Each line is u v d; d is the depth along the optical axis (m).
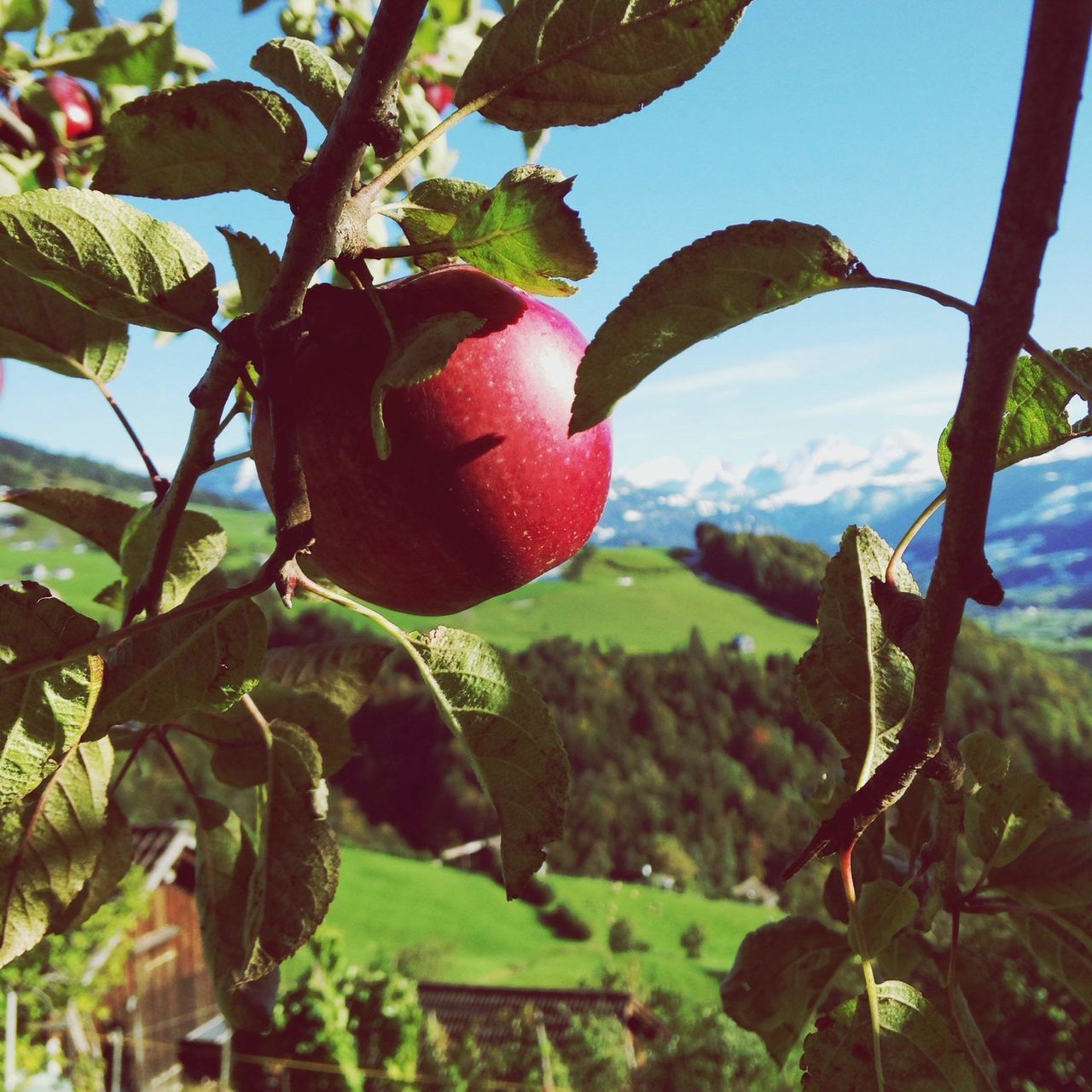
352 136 0.76
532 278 0.95
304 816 1.18
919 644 0.63
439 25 2.76
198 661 0.90
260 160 0.93
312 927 1.13
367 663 1.34
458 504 1.01
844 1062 0.80
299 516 0.91
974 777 0.94
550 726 1.02
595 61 0.85
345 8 2.62
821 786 1.11
